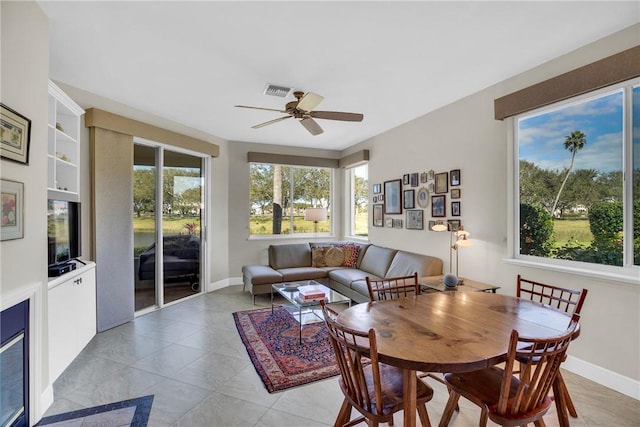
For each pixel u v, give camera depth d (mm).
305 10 1907
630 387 2123
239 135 5012
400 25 2070
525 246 2869
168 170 4281
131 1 1829
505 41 2277
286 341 3031
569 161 2539
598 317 2299
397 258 4152
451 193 3547
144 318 3680
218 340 3049
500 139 2998
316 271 4621
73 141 2875
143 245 3951
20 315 1745
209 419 1891
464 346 1380
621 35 2145
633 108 2164
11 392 1686
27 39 1785
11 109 1637
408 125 4242
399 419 1901
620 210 2246
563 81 2412
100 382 2283
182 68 2682
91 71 2738
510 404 1388
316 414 1952
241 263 5406
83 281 2764
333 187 6039
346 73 2773
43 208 1947
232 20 2012
